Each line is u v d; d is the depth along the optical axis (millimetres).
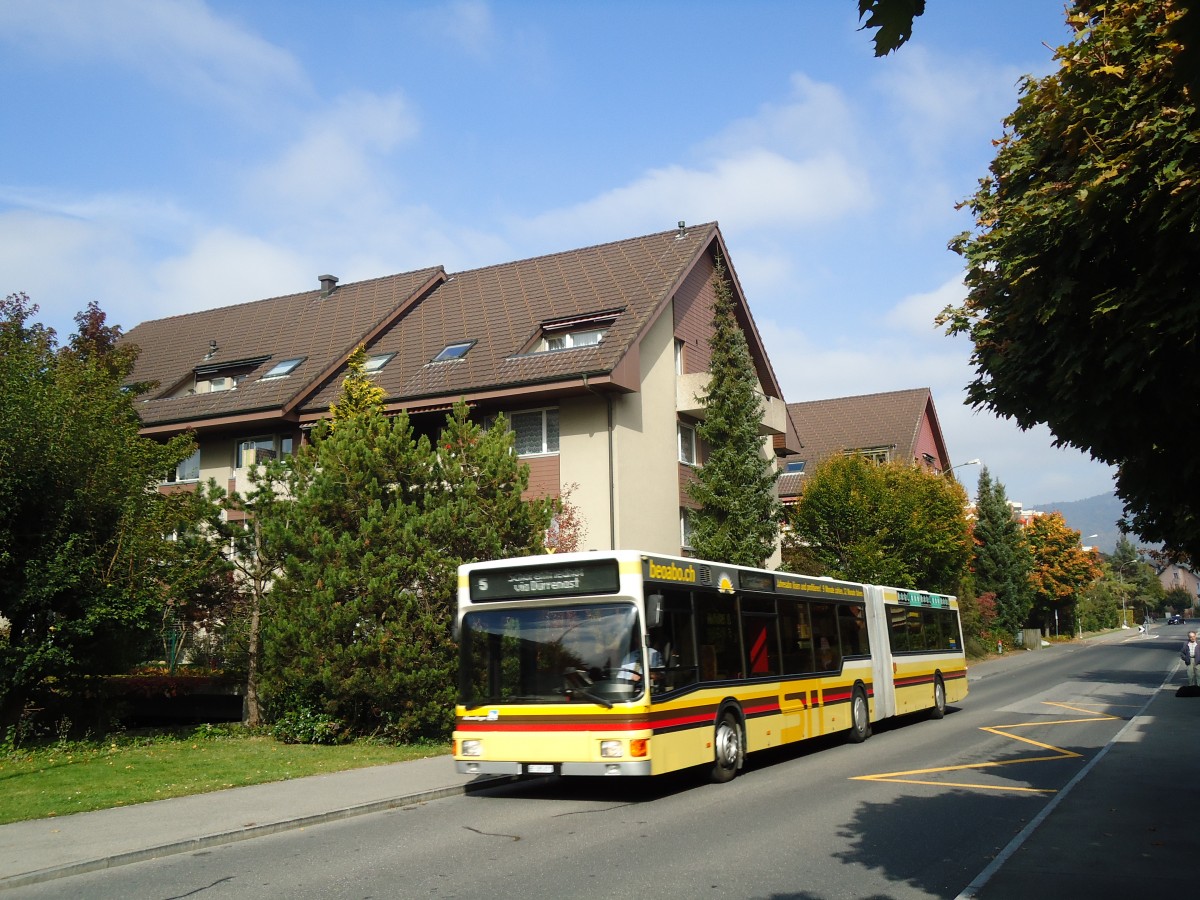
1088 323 7457
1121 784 12594
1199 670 32938
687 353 30094
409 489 18234
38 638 15523
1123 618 126625
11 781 12617
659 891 7406
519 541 18250
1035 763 15023
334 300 35062
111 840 9305
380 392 23719
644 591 12094
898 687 20891
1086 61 7422
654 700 11820
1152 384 7254
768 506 27406
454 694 16859
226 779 13008
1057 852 8656
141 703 22125
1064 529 77250
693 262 29031
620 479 25641
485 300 31141
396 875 8078
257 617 19453
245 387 30609
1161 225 6535
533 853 8867
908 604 22531
